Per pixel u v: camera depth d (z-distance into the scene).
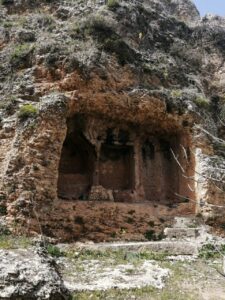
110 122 18.80
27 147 14.84
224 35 28.11
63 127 15.77
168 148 20.72
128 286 9.97
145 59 20.77
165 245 14.57
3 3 21.47
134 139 19.89
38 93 16.78
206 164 17.94
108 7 22.34
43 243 12.88
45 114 15.43
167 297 9.57
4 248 9.62
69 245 14.11
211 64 26.20
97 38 19.28
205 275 11.95
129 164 20.06
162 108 18.86
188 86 21.88
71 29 19.44
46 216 14.58
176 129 19.58
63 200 15.99
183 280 11.25
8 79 17.64
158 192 20.19
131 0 24.14
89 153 19.05
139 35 22.28
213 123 20.73
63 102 16.03
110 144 19.41
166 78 20.86
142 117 18.88
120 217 16.77
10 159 14.65
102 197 18.16
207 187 17.80
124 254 13.64
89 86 17.27
